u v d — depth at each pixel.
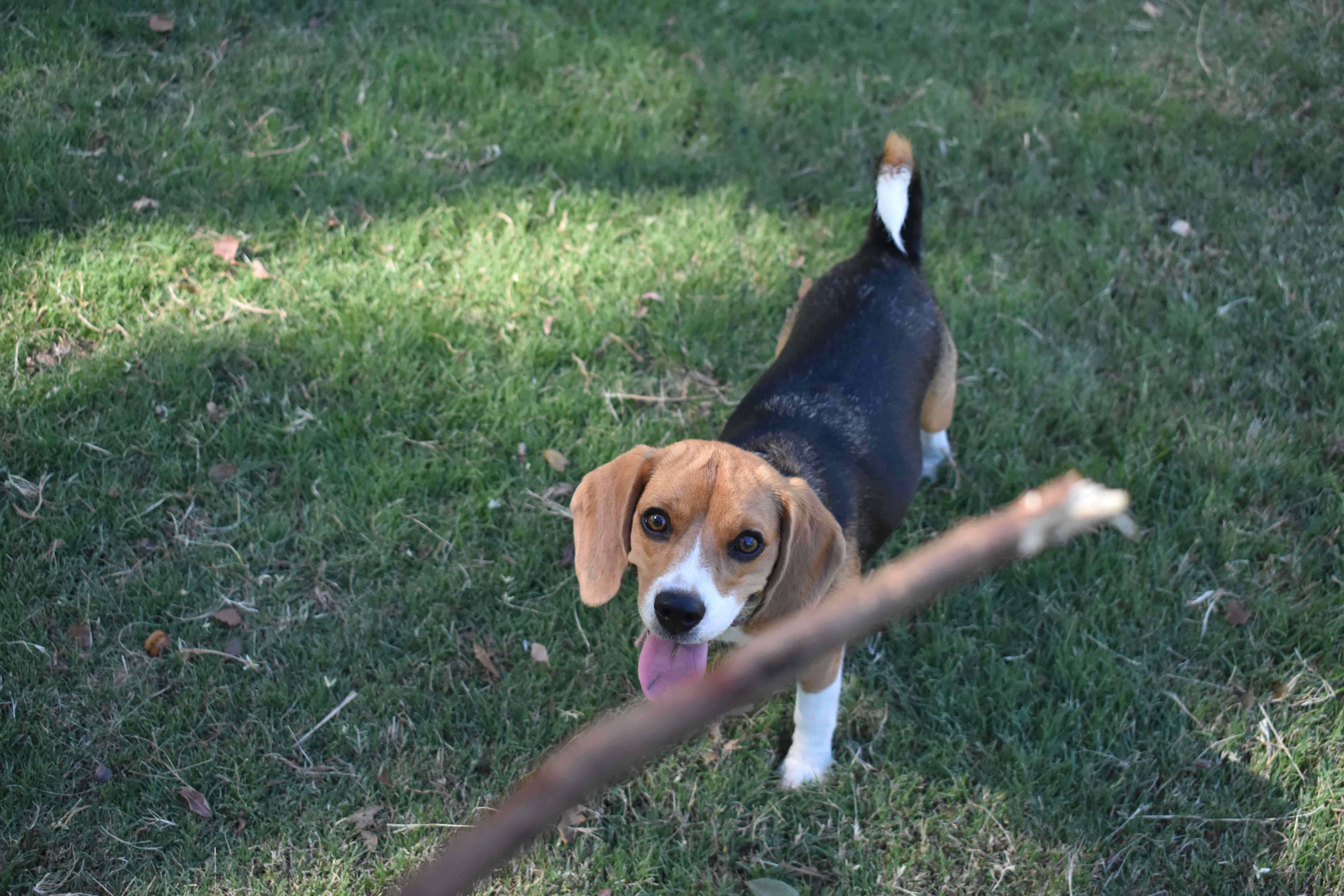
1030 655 1.27
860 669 1.25
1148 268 1.55
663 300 1.48
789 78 1.75
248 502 1.30
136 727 1.17
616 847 1.16
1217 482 1.37
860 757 1.21
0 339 1.35
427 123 1.61
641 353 1.45
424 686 1.22
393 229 1.50
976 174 1.63
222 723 1.18
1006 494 1.36
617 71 1.72
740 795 1.18
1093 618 1.28
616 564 1.08
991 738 1.22
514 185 1.57
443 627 1.24
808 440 1.16
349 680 1.21
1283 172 1.66
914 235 1.29
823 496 1.13
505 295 1.46
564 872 1.13
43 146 1.49
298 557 1.27
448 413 1.37
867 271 1.28
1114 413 1.42
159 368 1.35
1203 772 1.20
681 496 1.04
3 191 1.45
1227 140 1.69
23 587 1.22
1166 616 1.29
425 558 1.29
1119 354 1.47
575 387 1.41
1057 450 1.40
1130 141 1.70
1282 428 1.41
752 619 1.09
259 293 1.43
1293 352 1.48
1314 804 1.18
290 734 1.18
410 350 1.40
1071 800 1.19
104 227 1.45
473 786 1.17
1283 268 1.55
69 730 1.16
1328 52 1.85
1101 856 1.16
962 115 1.71
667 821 1.17
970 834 1.17
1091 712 1.24
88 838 1.12
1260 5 1.95
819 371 1.21
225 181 1.51
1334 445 1.39
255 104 1.59
